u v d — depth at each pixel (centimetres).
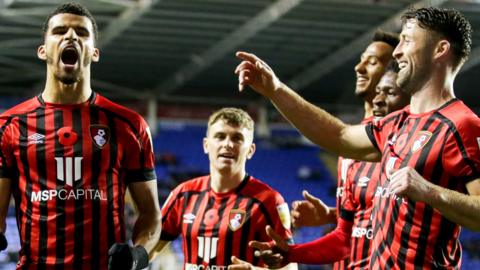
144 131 470
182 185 624
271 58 2150
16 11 1719
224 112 608
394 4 1738
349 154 442
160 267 1888
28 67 2180
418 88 410
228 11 1784
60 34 450
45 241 443
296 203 598
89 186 448
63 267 442
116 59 2128
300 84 2381
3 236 436
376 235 414
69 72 445
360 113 2612
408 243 396
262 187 606
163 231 616
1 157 452
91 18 466
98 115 459
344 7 1758
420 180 357
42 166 448
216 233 595
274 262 479
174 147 2553
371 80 599
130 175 468
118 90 2428
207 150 622
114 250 423
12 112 459
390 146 413
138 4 1720
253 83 438
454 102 403
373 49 599
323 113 443
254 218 593
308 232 2211
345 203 549
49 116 455
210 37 1967
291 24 1878
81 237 444
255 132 2634
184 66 2208
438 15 402
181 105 2556
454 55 405
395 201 402
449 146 389
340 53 2095
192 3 1714
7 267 1883
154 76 2312
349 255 545
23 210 449
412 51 402
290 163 2631
